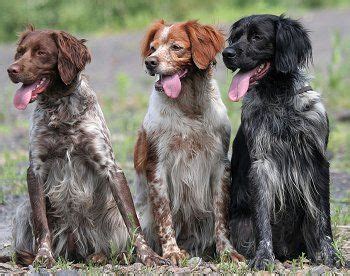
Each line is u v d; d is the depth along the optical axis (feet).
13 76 36.65
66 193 37.91
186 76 38.93
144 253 36.50
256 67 37.40
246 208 38.52
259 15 38.22
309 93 37.19
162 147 38.63
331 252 36.91
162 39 39.24
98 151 37.60
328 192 37.60
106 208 38.52
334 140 68.59
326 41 116.16
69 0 152.76
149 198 39.40
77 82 37.76
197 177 38.93
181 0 153.17
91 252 39.24
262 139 37.14
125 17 149.28
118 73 106.22
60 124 37.37
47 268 35.73
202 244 40.37
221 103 39.37
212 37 39.34
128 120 75.77
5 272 35.14
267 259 35.68
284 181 37.32
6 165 60.29
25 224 38.60
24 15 149.69
